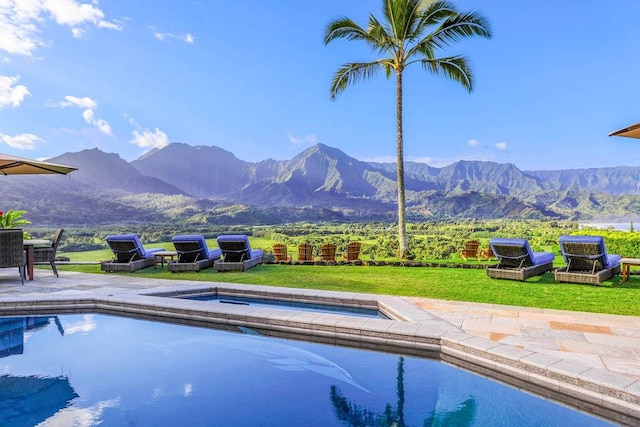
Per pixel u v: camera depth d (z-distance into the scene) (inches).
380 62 522.9
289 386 154.6
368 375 159.2
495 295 261.9
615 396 119.0
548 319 203.0
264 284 317.7
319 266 422.3
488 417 124.9
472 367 159.3
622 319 201.6
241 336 212.1
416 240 899.4
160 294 280.1
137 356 189.2
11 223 451.8
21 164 350.6
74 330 226.1
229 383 159.6
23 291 292.2
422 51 510.3
